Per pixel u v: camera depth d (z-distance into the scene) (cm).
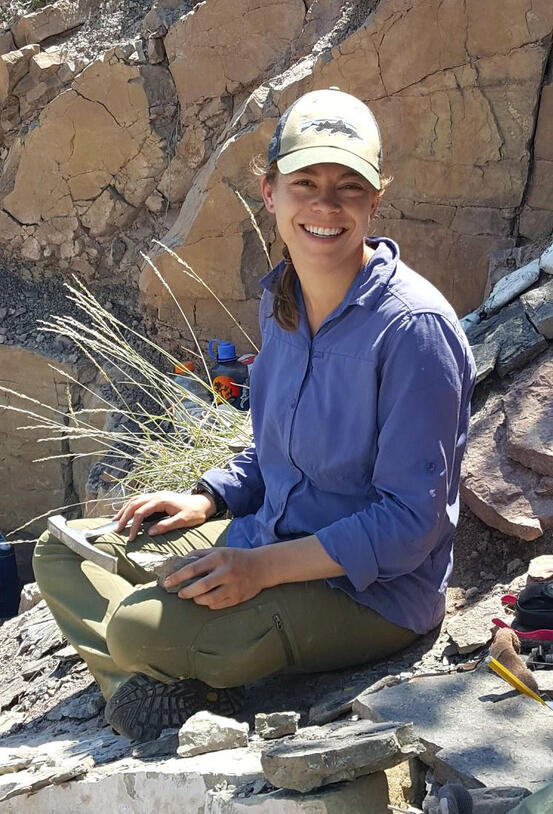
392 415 229
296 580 233
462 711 212
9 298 656
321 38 524
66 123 609
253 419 266
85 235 628
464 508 313
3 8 668
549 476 301
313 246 231
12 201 643
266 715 221
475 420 332
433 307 231
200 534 274
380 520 229
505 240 462
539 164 450
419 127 472
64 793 225
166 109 589
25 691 316
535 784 182
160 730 238
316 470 244
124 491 411
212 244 550
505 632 232
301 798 178
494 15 439
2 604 581
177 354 591
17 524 660
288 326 243
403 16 461
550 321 350
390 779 192
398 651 257
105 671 257
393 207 489
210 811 191
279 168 231
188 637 232
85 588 265
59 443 625
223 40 557
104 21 630
